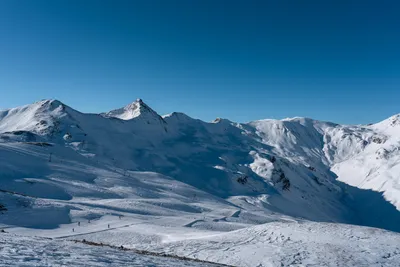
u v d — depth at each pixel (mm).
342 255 30062
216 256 31281
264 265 27953
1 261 10297
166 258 20219
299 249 32156
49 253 13344
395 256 30078
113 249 20797
